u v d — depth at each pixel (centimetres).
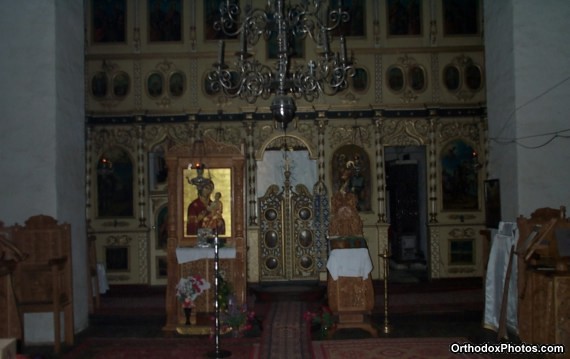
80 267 884
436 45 1382
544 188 828
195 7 1385
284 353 729
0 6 820
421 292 1193
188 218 870
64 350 760
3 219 805
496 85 916
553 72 838
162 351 750
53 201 805
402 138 1377
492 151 940
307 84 763
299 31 789
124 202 1359
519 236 754
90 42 1373
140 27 1381
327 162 1366
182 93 1380
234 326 813
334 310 827
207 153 871
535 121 836
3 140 810
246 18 788
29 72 814
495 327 836
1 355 338
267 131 1368
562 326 627
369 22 1389
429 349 738
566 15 841
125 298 1174
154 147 1365
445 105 1362
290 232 1364
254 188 1353
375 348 747
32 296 773
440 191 1366
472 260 1355
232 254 845
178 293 830
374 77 1383
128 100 1373
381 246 1341
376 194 1358
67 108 859
